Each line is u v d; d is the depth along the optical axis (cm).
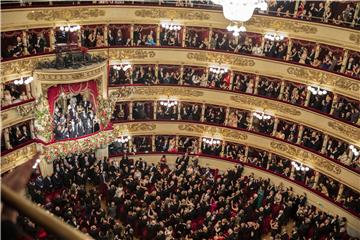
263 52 3681
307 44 3475
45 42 3394
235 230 3077
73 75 3372
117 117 4016
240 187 3694
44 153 3456
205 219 3228
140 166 3800
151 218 3156
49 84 3350
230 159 4097
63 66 3369
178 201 3325
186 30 3822
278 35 3500
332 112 3453
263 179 3816
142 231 3125
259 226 3188
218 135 4088
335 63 3347
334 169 3484
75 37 3575
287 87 3691
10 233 229
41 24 3266
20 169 273
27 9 3141
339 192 3491
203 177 3706
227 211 3284
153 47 3828
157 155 4188
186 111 4119
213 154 4172
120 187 3453
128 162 3856
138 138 4162
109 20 3603
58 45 3362
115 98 3812
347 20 3212
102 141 3741
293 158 3753
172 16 3700
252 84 3838
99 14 3541
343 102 3403
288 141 3762
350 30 3166
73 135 3609
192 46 3862
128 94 3925
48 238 233
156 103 4066
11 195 236
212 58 3841
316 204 3603
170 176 3625
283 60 3584
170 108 4112
